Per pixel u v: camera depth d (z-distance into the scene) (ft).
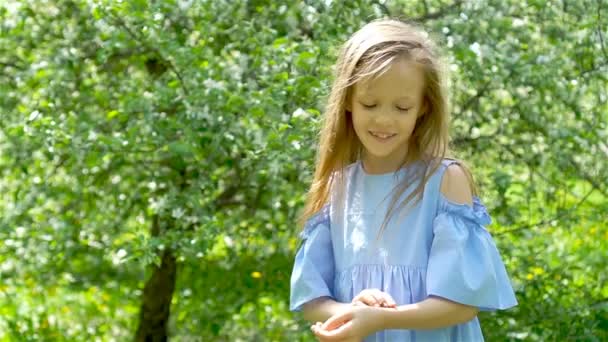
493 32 13.82
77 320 18.10
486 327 13.78
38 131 13.30
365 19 13.58
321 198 8.11
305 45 12.97
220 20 13.70
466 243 7.41
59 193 15.19
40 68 14.20
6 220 14.89
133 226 15.79
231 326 16.74
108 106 14.69
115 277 17.87
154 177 14.60
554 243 16.69
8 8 14.44
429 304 7.19
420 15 14.43
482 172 14.83
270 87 12.53
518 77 13.50
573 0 14.21
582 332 13.71
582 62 14.37
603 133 14.70
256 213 15.48
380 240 7.60
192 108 12.82
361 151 8.00
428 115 7.63
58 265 16.52
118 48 13.97
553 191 15.07
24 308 17.95
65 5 14.92
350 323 7.00
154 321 16.39
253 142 13.00
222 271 16.40
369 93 7.27
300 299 7.85
